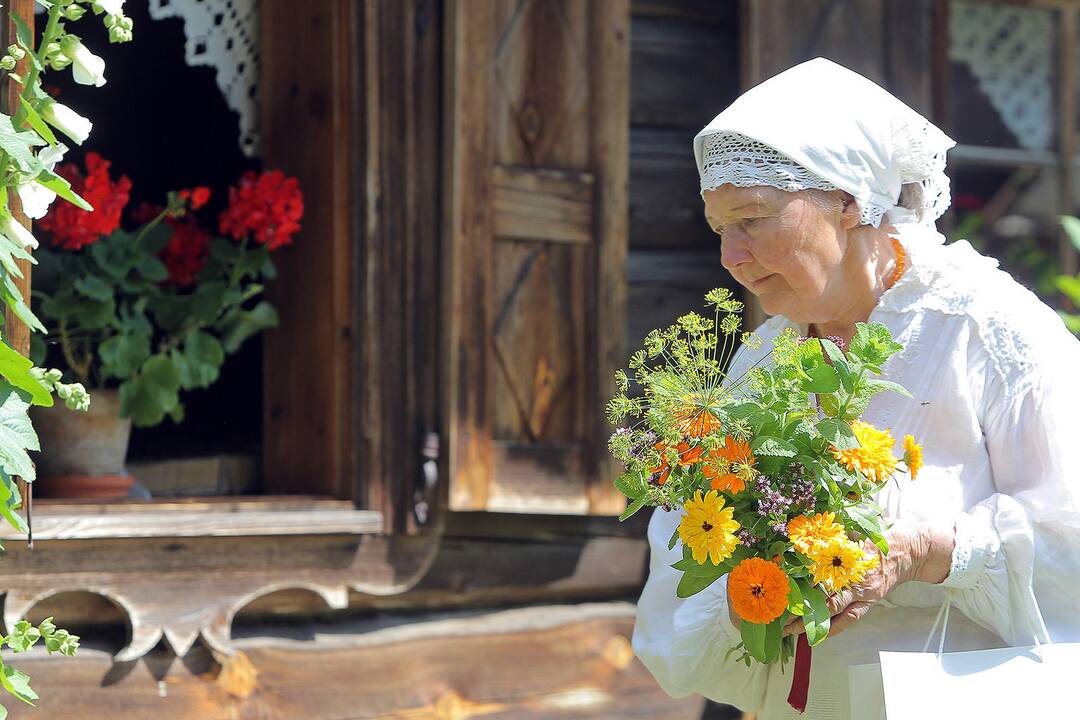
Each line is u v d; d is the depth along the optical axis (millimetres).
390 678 3971
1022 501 2312
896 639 2387
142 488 3908
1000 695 2193
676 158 4625
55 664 3486
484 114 4008
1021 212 6297
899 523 2287
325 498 3871
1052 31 6324
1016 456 2346
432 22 4016
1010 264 6246
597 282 4176
